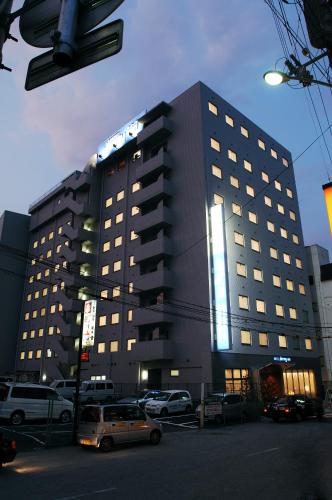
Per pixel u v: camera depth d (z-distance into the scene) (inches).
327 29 251.9
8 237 2370.8
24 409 808.9
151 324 1409.9
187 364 1283.2
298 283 1737.2
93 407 577.6
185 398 1073.5
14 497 313.0
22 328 2228.1
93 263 1814.7
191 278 1350.9
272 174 1812.3
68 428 773.3
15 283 2322.8
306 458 451.2
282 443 580.4
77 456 511.5
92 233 1867.6
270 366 1397.6
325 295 1833.2
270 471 386.0
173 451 535.5
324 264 1930.4
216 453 506.6
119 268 1669.5
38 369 1956.2
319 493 300.4
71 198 1996.8
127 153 1825.8
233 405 938.1
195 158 1464.1
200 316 1290.6
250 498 293.7
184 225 1427.2
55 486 347.6
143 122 1721.2
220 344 1224.8
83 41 111.3
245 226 1535.4
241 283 1419.8
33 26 115.1
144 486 341.4
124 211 1740.9
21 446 589.0
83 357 664.4
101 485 348.8
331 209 307.7
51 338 1916.8
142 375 1416.1
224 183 1492.4
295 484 331.0
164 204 1521.9
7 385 818.8
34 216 2450.8
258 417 976.3
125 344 1519.4
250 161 1686.8
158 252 1413.6
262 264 1553.9
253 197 1631.4
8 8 114.3
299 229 1879.9
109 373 1536.7
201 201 1392.7
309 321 1718.8
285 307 1599.4
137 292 1467.8
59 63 107.6
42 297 2123.5
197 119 1503.4
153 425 610.2
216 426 856.9
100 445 542.3
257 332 1413.6
